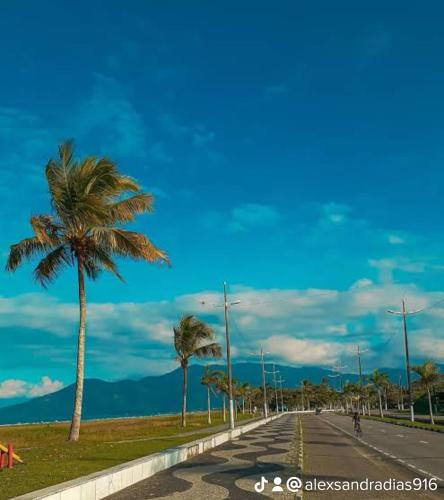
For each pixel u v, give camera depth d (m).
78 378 30.22
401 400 147.00
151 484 16.23
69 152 29.81
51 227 30.47
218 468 19.95
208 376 79.88
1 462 18.47
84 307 30.92
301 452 26.14
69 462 19.77
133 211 30.58
